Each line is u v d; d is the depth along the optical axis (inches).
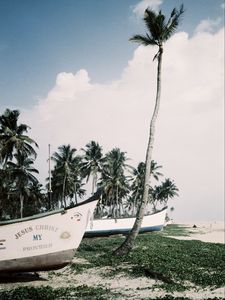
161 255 799.1
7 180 1748.3
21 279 584.7
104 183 2349.9
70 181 2273.6
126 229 1581.0
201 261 732.7
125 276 592.7
